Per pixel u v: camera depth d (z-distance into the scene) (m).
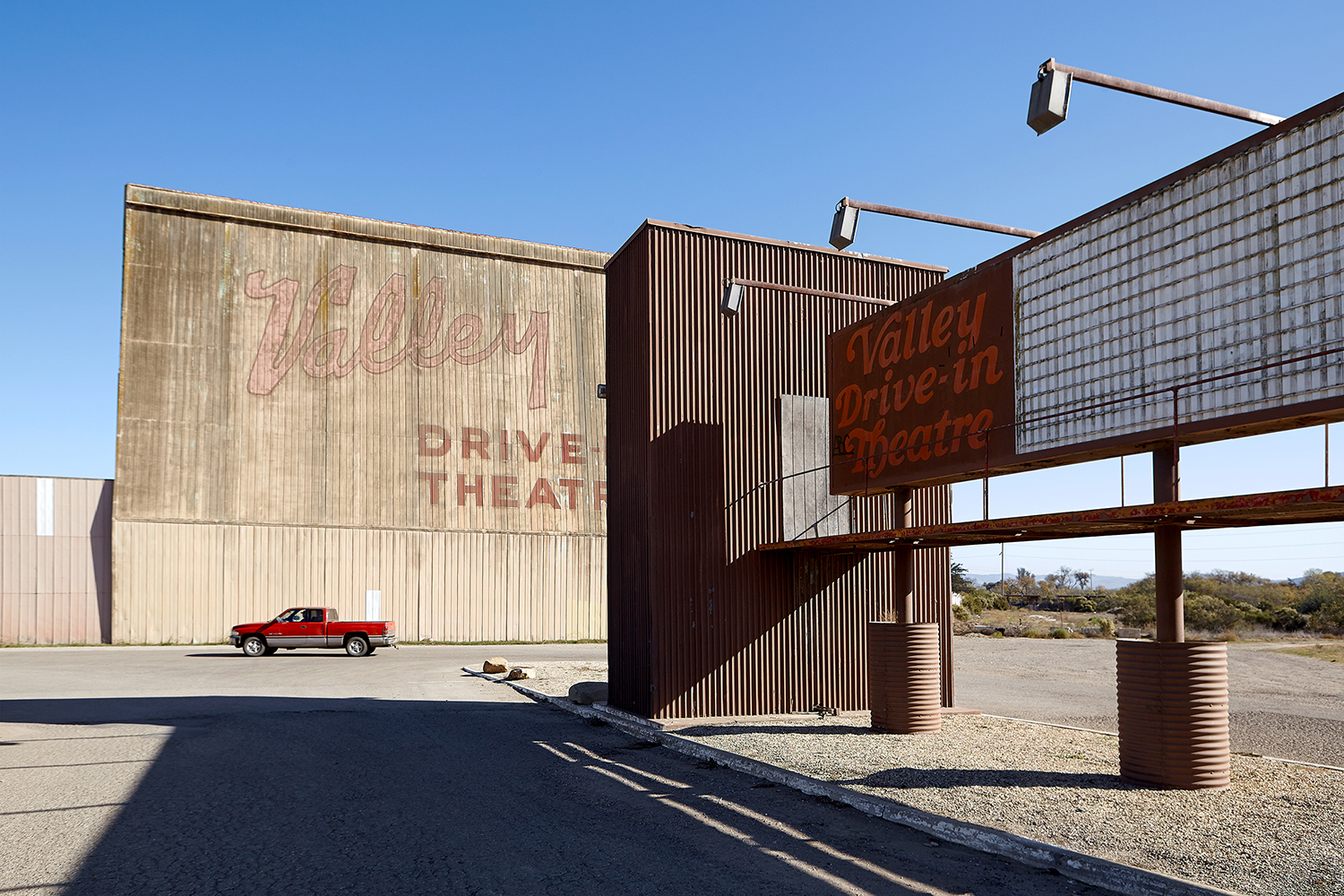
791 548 14.40
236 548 35.72
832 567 15.48
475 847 7.12
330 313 38.72
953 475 12.07
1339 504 7.14
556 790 9.30
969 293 12.01
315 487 37.28
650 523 14.50
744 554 14.99
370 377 38.94
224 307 37.00
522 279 42.62
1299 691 19.31
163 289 36.19
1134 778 9.09
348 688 19.86
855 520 15.67
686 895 5.98
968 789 8.84
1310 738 12.65
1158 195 9.24
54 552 34.25
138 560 34.38
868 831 7.71
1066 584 109.69
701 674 14.45
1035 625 47.97
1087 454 9.99
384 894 6.00
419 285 40.53
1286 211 7.92
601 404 43.28
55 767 10.48
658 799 8.89
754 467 15.27
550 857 6.84
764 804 8.71
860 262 16.45
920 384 12.85
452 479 39.66
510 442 41.00
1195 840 6.95
